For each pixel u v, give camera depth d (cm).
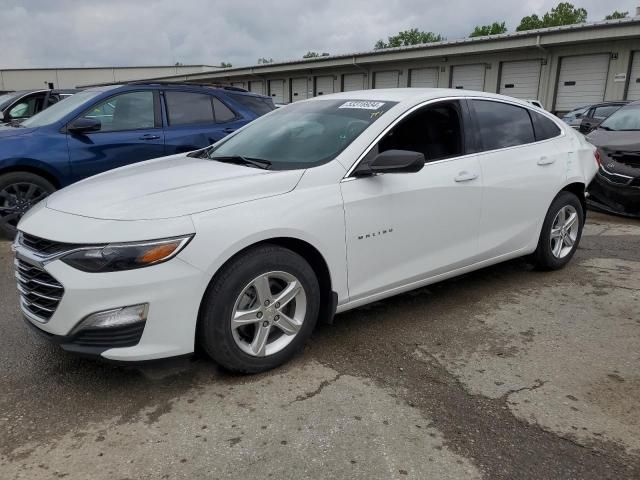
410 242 358
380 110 364
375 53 2623
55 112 624
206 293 281
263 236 288
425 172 363
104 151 601
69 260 263
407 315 394
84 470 231
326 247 314
